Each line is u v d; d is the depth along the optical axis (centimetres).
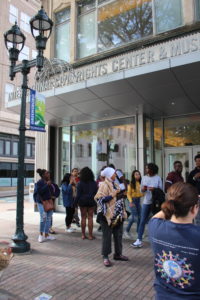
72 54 1055
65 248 564
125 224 817
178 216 152
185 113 883
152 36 848
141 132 905
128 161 939
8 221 924
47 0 1177
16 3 2955
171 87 658
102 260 483
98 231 726
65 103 819
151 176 560
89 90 706
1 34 2767
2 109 2761
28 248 532
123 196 480
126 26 922
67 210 720
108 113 920
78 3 1081
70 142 1126
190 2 775
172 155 901
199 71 573
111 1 976
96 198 466
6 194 2502
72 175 727
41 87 806
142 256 504
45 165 1135
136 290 360
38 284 379
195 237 141
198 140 855
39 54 554
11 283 382
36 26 549
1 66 2762
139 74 600
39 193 618
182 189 157
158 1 850
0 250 309
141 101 766
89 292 354
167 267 146
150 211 564
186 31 762
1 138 2742
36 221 898
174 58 559
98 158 1033
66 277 405
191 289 139
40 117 627
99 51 988
